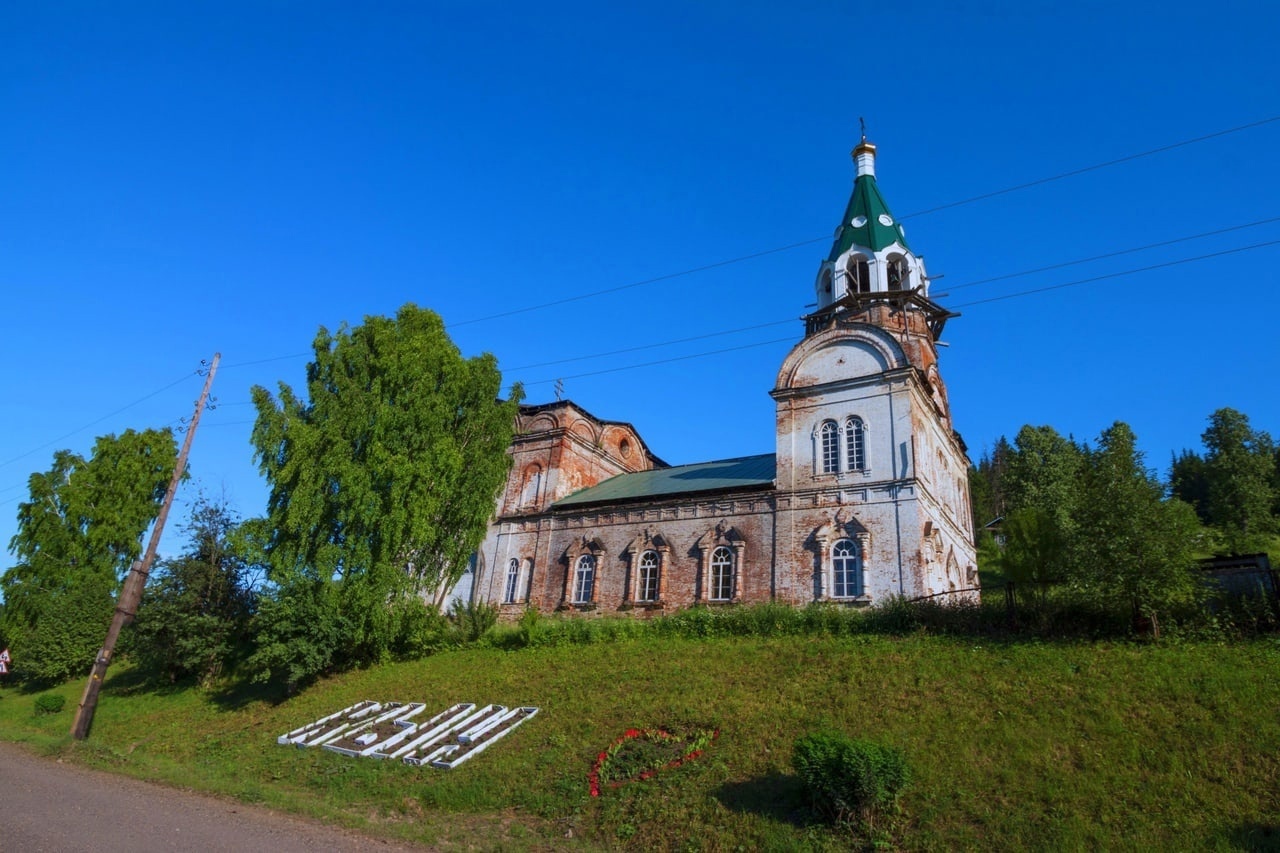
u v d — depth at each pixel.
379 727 23.12
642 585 36.84
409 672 28.92
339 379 32.94
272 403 33.22
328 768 19.98
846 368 35.81
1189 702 16.30
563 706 22.00
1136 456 22.67
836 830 13.36
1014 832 12.72
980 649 21.30
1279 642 18.70
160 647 33.50
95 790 16.77
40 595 45.53
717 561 35.28
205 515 35.47
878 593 30.89
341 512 30.25
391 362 33.00
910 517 31.52
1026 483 65.81
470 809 16.47
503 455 35.09
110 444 50.12
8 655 41.16
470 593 41.88
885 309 40.94
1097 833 12.45
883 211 43.94
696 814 14.64
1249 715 15.34
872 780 13.27
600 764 17.45
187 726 28.14
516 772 17.89
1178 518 21.09
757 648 24.39
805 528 33.62
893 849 12.76
